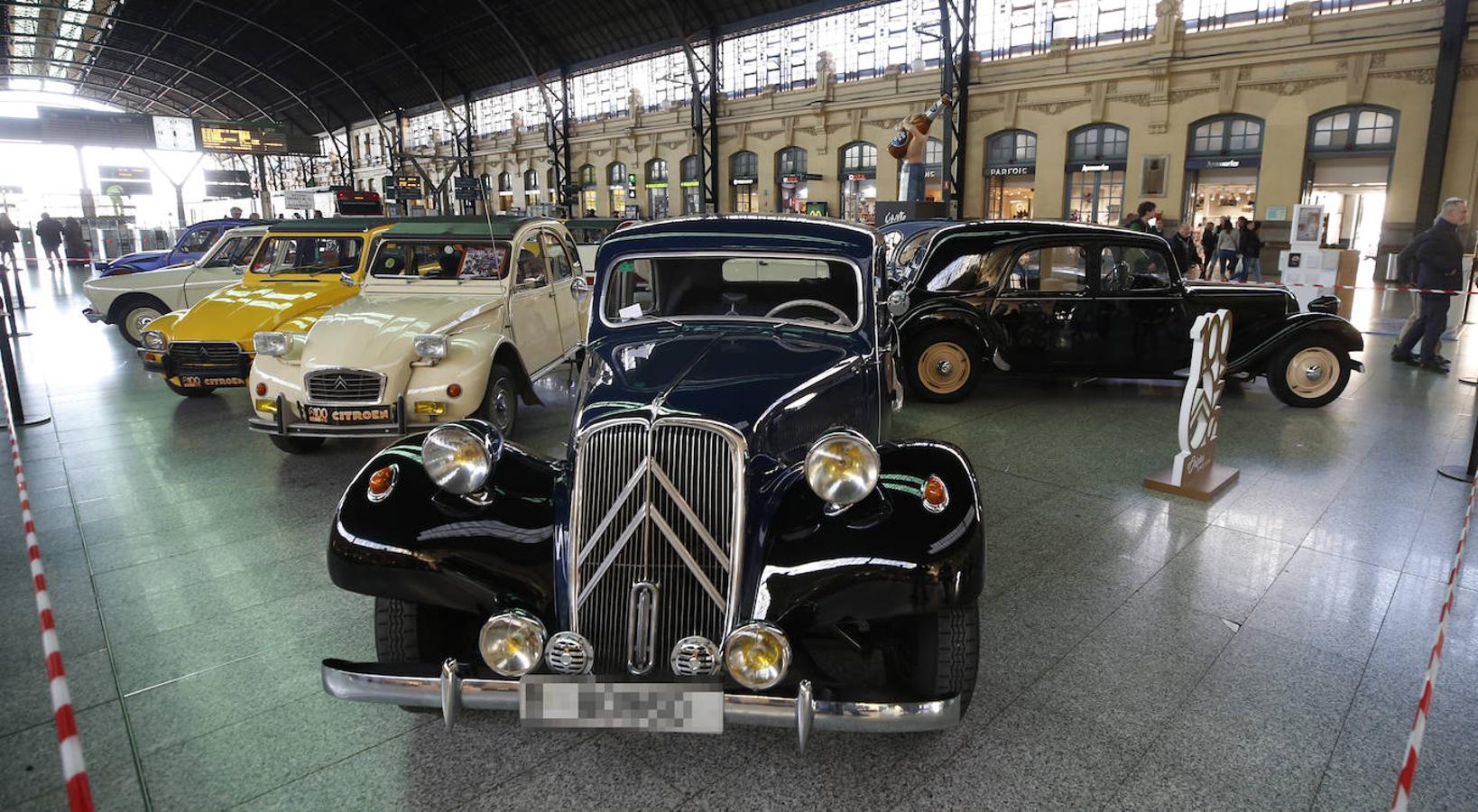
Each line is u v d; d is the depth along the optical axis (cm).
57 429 650
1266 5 1742
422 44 3503
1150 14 1891
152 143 3172
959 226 725
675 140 2962
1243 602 352
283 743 261
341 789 240
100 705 281
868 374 322
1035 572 381
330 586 374
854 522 240
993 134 2183
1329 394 687
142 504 479
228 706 281
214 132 3269
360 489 262
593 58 3175
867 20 2386
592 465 241
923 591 225
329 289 709
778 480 261
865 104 2411
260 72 4388
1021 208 2216
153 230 2920
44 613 231
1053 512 456
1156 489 492
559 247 721
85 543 422
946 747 257
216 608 352
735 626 228
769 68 2641
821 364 306
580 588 239
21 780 243
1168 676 296
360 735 266
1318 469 529
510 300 615
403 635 265
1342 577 375
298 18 3550
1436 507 461
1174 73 1859
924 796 236
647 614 231
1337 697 283
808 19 2470
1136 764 249
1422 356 858
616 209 3303
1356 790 237
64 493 499
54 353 1005
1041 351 714
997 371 720
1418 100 1579
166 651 316
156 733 266
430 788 240
